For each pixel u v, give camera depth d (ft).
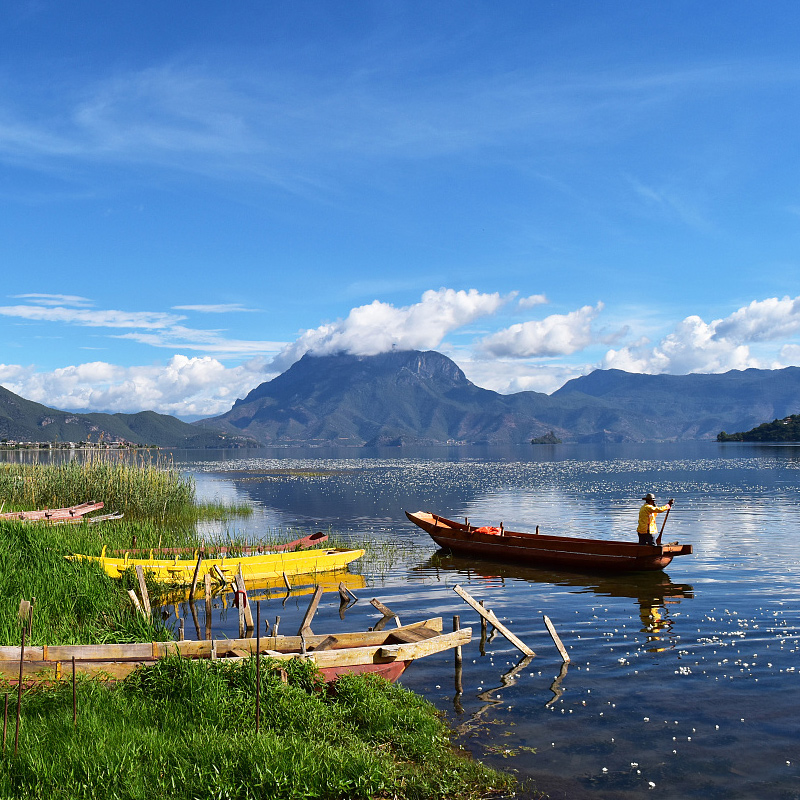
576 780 28.07
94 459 131.85
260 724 29.50
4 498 117.70
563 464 401.70
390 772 26.71
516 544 83.51
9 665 33.35
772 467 301.22
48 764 24.26
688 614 55.42
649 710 35.32
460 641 41.11
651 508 75.77
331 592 66.90
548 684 39.19
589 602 60.64
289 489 214.28
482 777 27.86
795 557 82.53
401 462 502.79
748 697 36.96
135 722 28.86
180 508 126.11
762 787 27.48
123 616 46.80
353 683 34.30
